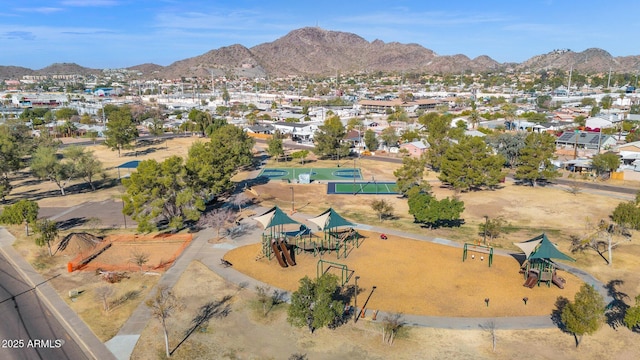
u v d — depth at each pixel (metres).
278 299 42.47
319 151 119.44
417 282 46.22
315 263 51.34
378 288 44.91
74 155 92.38
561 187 89.25
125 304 41.47
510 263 51.03
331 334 36.38
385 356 33.41
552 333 36.31
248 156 107.75
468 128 158.88
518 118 177.00
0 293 43.97
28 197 83.00
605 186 89.81
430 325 37.72
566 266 49.88
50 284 45.78
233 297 42.84
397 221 67.75
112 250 55.62
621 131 148.88
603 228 57.66
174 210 62.81
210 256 53.28
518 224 65.94
